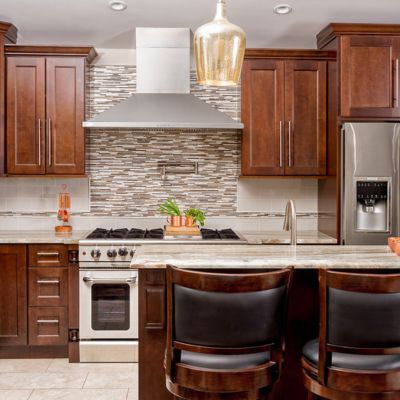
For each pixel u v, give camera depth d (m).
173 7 3.25
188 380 1.67
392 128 3.51
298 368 2.24
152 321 2.12
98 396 2.84
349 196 3.51
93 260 3.40
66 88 3.74
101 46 4.09
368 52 3.58
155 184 4.21
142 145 4.19
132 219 4.21
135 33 3.82
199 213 3.92
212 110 3.73
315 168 3.84
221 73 1.79
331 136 3.75
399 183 3.51
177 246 2.48
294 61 3.83
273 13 3.36
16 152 3.73
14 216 4.14
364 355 1.66
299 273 2.24
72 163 3.76
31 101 3.72
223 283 1.58
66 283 3.46
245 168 3.84
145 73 3.77
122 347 3.44
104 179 4.18
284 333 1.71
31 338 3.46
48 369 3.29
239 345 1.63
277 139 3.83
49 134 3.73
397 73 3.59
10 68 3.70
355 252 2.27
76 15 3.39
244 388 1.65
